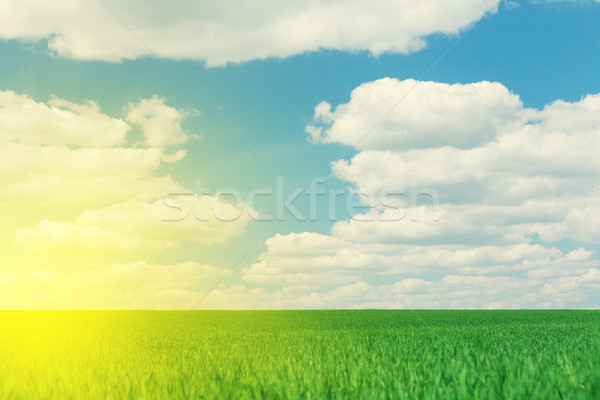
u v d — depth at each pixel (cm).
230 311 5097
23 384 844
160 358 1146
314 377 799
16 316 4147
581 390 655
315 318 3519
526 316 3562
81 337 1939
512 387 680
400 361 970
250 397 689
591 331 1872
